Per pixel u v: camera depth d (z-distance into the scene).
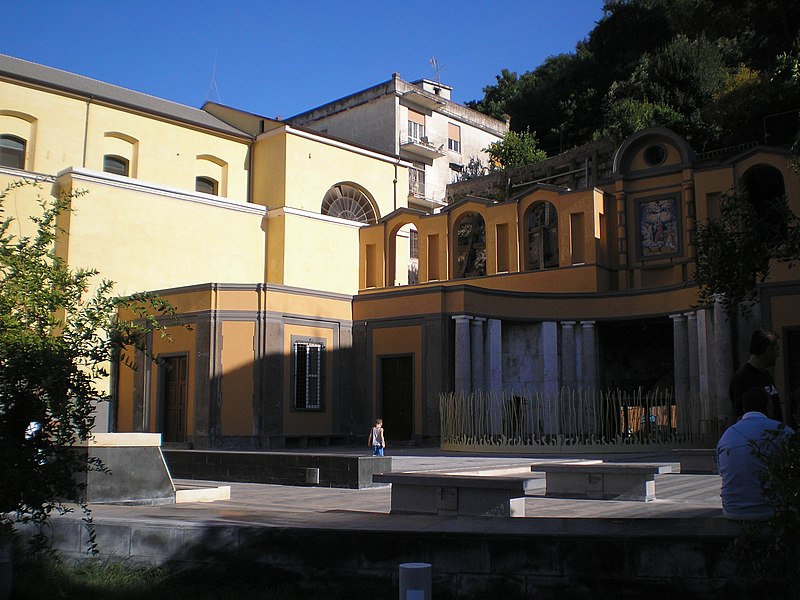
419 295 29.88
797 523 5.28
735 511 6.80
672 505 11.18
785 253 7.97
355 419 31.12
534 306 31.03
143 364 30.20
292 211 38.19
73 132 34.97
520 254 35.94
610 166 49.00
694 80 51.44
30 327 6.70
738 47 54.09
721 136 46.28
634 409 29.97
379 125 58.94
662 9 64.50
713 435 25.42
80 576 7.71
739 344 26.25
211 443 27.75
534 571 6.85
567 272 34.19
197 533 7.91
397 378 30.25
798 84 15.64
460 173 64.38
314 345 30.36
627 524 7.18
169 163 37.84
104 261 32.53
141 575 7.74
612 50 66.81
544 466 12.74
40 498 6.33
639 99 52.81
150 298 7.26
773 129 43.50
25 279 6.66
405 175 44.66
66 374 6.43
